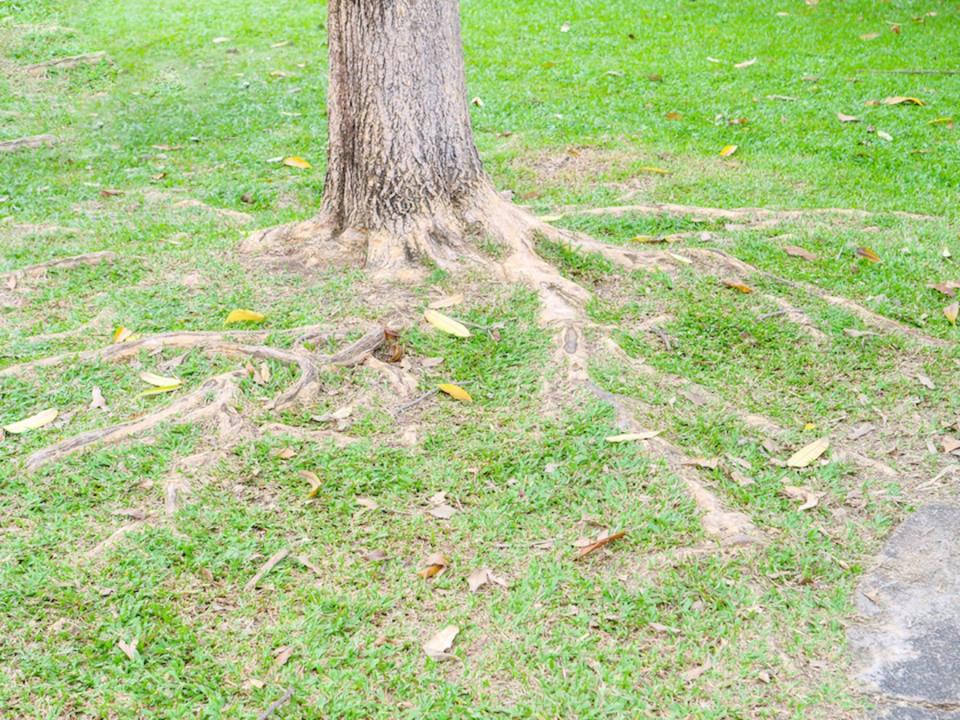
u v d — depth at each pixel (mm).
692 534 3742
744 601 3434
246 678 3150
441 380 4688
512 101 9312
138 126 8875
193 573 3570
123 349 4832
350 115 5543
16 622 3332
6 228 6598
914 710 3045
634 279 5609
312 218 5977
